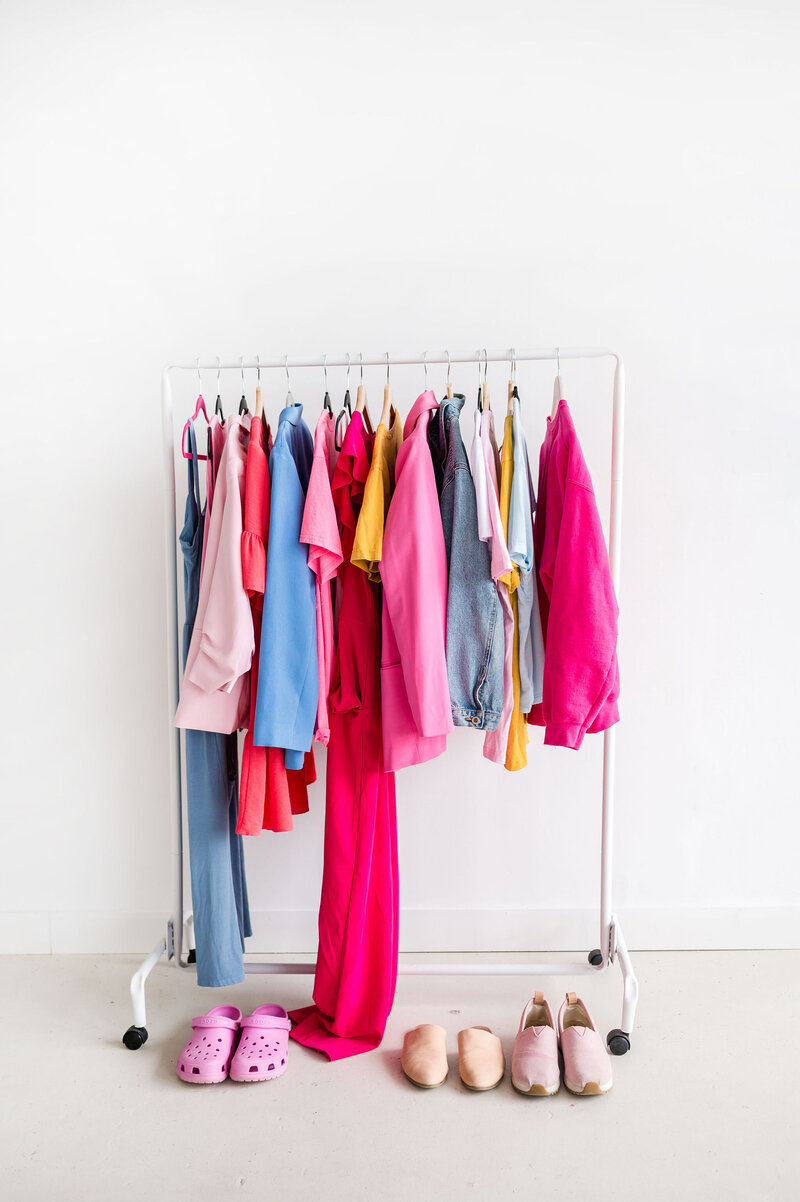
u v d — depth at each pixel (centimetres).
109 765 190
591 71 180
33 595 189
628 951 189
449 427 151
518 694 154
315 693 145
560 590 141
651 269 181
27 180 185
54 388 187
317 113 182
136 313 185
